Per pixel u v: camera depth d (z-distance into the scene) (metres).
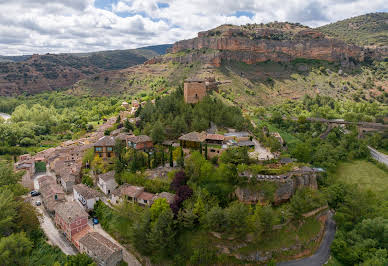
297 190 87.06
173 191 84.81
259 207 78.44
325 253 80.19
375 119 169.12
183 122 111.69
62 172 113.56
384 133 148.00
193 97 131.50
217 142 101.50
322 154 125.81
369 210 93.50
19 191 94.81
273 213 78.19
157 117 122.38
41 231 84.56
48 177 116.44
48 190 103.00
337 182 109.06
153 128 109.00
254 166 88.38
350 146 137.75
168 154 100.31
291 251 77.75
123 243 79.19
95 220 87.31
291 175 90.56
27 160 134.38
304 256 78.69
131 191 86.31
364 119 167.62
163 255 74.19
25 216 82.38
